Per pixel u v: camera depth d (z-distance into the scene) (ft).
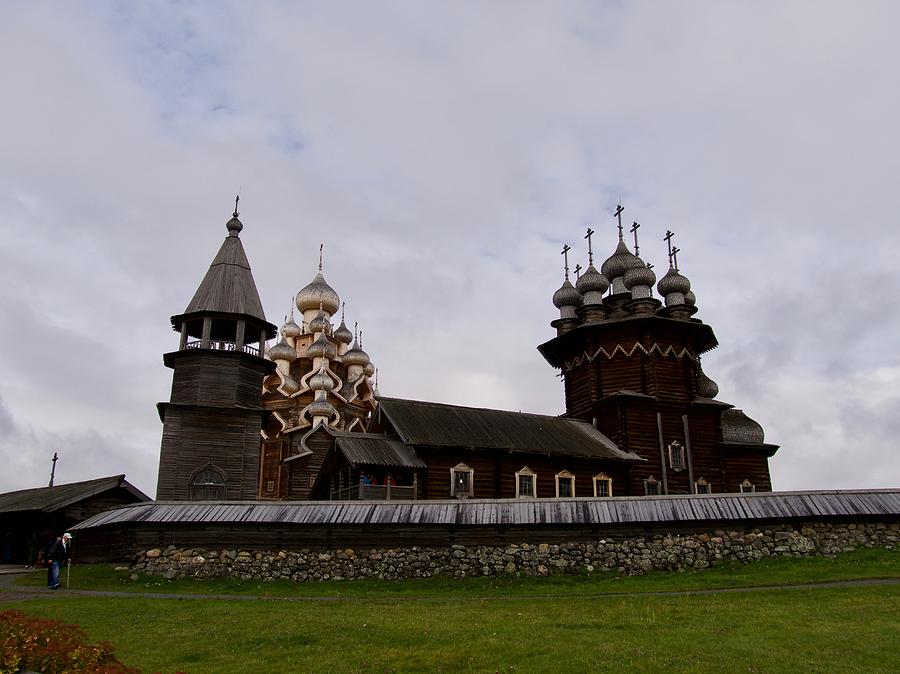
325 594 77.56
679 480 156.46
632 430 155.12
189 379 131.13
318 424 205.57
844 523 89.20
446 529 87.97
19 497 148.36
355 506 89.40
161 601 68.69
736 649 46.47
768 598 64.75
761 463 170.30
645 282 169.48
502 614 59.77
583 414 167.32
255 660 45.85
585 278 177.47
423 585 82.79
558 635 51.16
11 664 36.32
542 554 86.94
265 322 138.62
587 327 166.71
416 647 48.34
